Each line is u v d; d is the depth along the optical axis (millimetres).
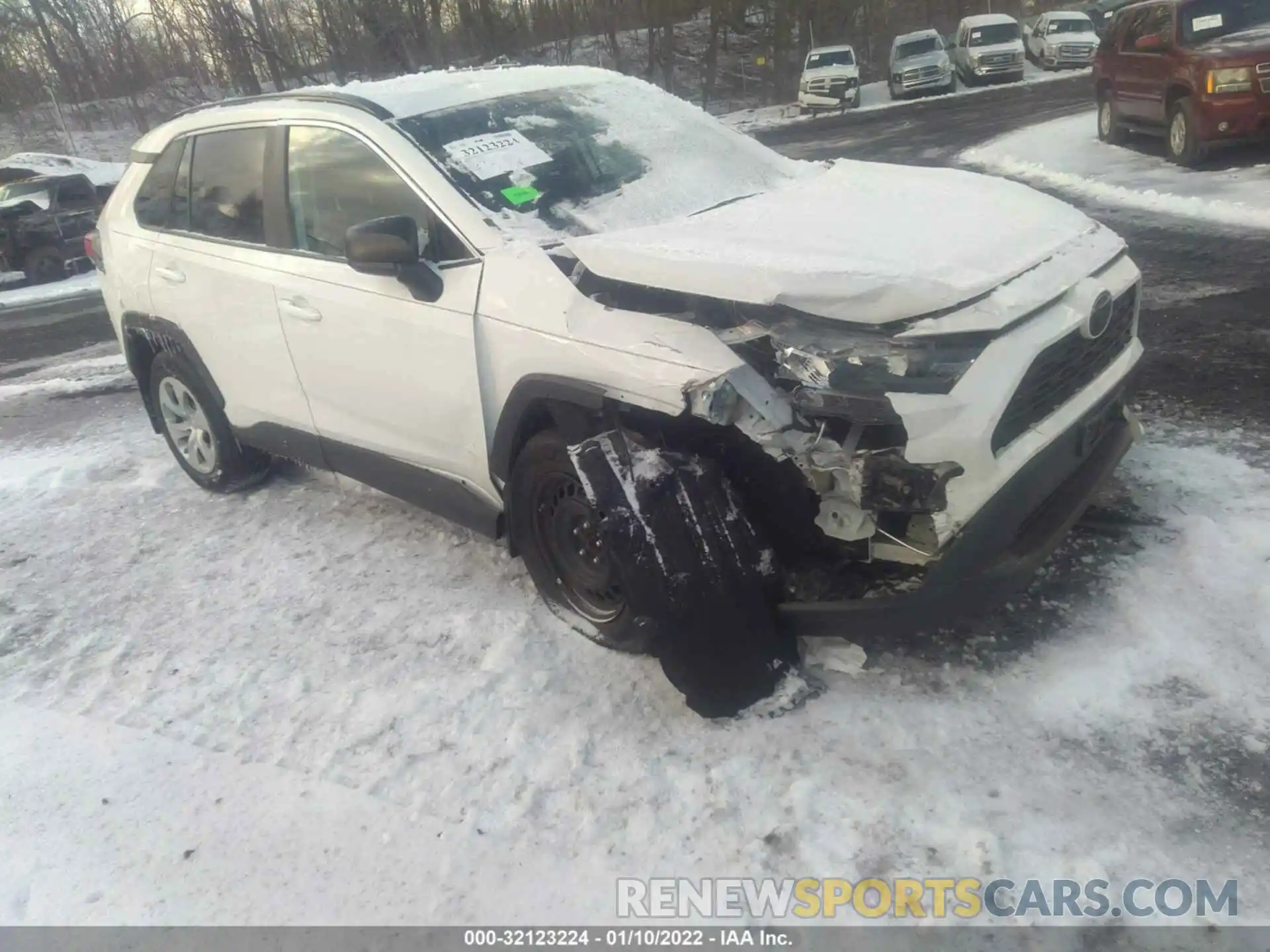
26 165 20906
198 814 2893
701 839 2590
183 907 2580
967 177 3811
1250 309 6129
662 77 35281
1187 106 10883
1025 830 2496
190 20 31375
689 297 3008
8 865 2795
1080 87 22984
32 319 12664
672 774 2812
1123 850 2414
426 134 3781
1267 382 4957
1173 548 3549
